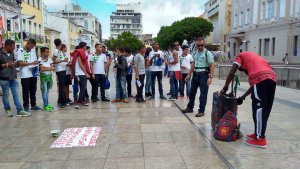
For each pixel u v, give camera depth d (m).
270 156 4.31
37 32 39.31
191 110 7.23
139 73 8.77
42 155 4.41
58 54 8.00
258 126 4.68
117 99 8.96
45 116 6.97
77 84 8.44
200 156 4.30
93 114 7.15
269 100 4.68
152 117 6.77
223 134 4.96
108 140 5.08
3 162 4.17
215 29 64.06
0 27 23.41
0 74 6.75
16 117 6.89
